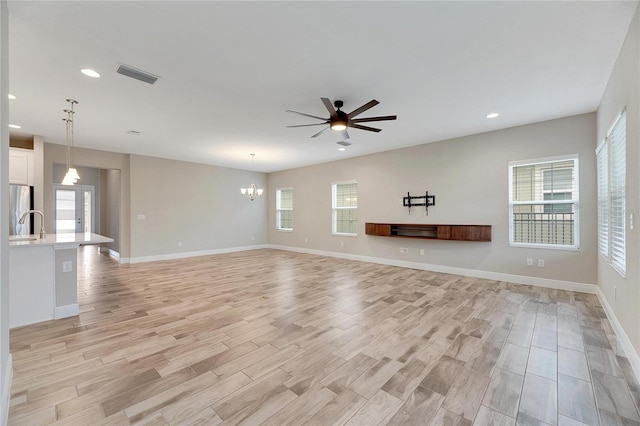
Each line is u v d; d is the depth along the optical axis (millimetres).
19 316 3002
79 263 6621
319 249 7945
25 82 3053
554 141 4348
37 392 1915
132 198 6684
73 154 6012
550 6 2006
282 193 9234
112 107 3766
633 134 2244
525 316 3252
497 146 4898
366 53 2574
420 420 1672
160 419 1676
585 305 3598
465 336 2756
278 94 3398
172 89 3254
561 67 2828
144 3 1938
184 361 2316
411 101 3635
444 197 5543
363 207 6898
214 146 5922
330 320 3166
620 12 2074
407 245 6145
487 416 1702
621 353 2428
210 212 8094
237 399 1854
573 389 1957
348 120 3408
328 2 1948
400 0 1935
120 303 3750
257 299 3912
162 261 6898
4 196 1707
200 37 2332
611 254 3062
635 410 1757
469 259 5273
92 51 2508
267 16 2088
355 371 2172
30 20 2088
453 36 2338
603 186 3613
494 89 3309
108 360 2330
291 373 2146
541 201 4559
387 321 3129
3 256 1689
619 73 2613
